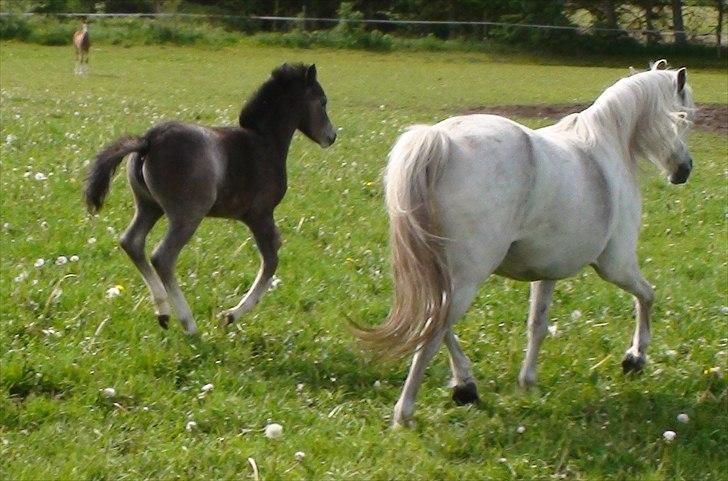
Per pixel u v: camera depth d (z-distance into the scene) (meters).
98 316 8.03
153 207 8.23
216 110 22.27
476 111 27.28
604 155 7.44
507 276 7.36
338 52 48.94
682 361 8.48
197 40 48.12
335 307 8.98
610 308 9.74
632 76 7.85
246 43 49.00
